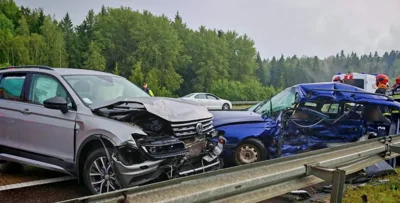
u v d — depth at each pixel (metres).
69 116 4.41
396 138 5.50
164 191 2.44
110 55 67.94
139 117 4.20
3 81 5.41
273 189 3.28
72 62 68.88
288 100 6.93
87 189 4.55
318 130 6.64
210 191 2.68
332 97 6.66
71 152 4.35
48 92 4.84
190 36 70.44
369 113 6.87
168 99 4.76
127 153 3.86
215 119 6.15
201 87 67.00
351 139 6.74
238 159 5.94
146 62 64.75
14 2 75.88
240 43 74.31
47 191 4.64
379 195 4.74
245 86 59.88
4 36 58.53
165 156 3.92
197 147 4.50
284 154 6.16
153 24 66.50
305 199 4.61
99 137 4.04
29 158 4.82
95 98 4.84
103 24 68.44
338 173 3.33
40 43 62.44
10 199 4.28
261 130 5.96
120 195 2.21
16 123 4.94
